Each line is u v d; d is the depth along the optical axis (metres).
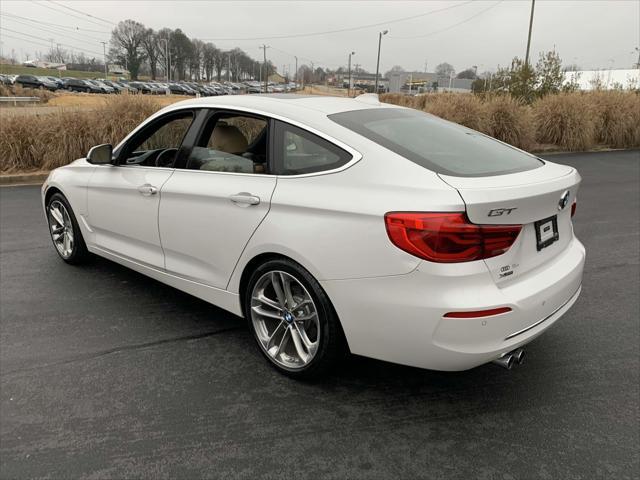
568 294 2.85
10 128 10.38
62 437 2.55
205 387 2.99
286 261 2.86
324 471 2.34
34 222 6.61
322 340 2.81
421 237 2.34
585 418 2.72
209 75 121.38
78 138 10.48
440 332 2.38
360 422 2.68
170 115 3.79
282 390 2.96
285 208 2.83
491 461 2.41
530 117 13.45
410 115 3.40
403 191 2.46
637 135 14.07
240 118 3.31
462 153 2.87
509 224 2.41
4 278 4.62
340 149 2.77
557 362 3.28
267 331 3.19
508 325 2.43
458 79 96.50
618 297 4.30
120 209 3.98
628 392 2.95
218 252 3.25
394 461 2.41
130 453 2.44
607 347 3.47
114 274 4.76
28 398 2.86
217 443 2.52
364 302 2.55
